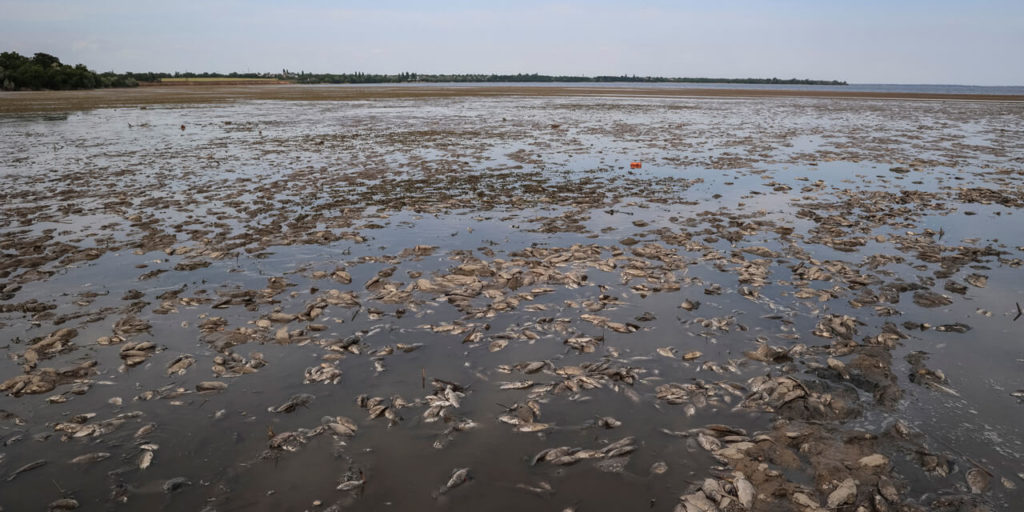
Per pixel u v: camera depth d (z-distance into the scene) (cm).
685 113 6072
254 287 1095
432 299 1037
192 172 2375
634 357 833
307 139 3572
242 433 664
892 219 1600
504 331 914
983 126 4512
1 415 693
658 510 544
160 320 949
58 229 1493
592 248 1315
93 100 8194
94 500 559
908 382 755
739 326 927
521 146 3219
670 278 1129
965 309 983
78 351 847
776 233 1457
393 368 805
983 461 603
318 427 673
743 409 704
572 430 668
